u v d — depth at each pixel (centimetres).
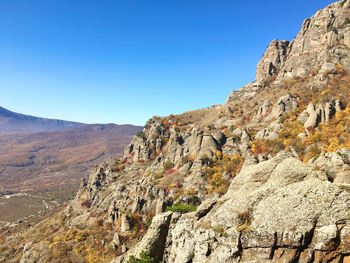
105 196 10556
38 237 9806
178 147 10919
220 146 9650
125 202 8162
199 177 8150
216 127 13025
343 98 8869
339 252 1420
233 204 1931
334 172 4822
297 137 8056
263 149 8288
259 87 16075
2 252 9750
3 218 19362
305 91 10819
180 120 16800
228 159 8769
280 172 1964
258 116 11419
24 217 19138
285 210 1655
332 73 10794
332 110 8325
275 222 1634
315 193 1630
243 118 12438
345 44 11719
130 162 13638
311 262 1477
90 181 12675
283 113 10075
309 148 7394
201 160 8794
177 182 8412
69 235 7425
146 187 8238
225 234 1781
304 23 14588
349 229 1421
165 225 2586
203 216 2128
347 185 1602
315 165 5366
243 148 9050
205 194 7562
